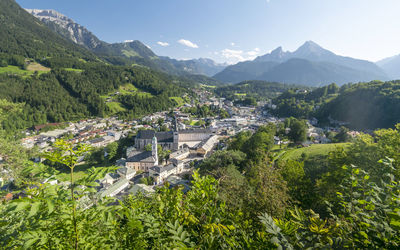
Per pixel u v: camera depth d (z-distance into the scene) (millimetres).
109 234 4246
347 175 5047
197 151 94625
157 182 62219
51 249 3510
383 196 4188
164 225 4367
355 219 4410
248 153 52156
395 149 14758
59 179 3223
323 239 3877
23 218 3678
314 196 20969
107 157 93250
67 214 3312
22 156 26234
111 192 52906
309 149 51656
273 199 10336
